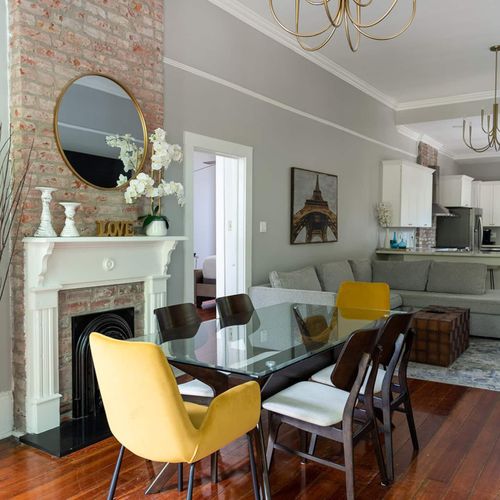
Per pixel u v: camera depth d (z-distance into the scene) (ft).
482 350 16.57
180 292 13.33
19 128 9.33
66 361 10.18
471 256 21.70
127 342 5.52
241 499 7.36
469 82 22.61
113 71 11.12
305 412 7.13
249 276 15.89
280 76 17.19
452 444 9.31
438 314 15.79
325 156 20.18
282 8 14.93
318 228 19.63
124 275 11.12
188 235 13.44
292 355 7.33
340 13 7.00
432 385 12.87
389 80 22.30
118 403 5.78
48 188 9.40
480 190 38.04
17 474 8.07
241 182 15.58
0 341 9.53
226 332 8.99
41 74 9.61
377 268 21.95
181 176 13.23
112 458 8.66
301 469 8.38
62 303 10.05
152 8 12.10
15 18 9.28
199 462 8.58
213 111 14.24
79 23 10.33
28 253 9.29
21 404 9.65
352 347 6.61
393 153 26.86
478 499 7.39
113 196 11.22
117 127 11.18
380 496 7.48
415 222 26.91
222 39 14.51
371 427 7.61
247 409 6.19
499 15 15.39
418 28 16.39
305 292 14.70
